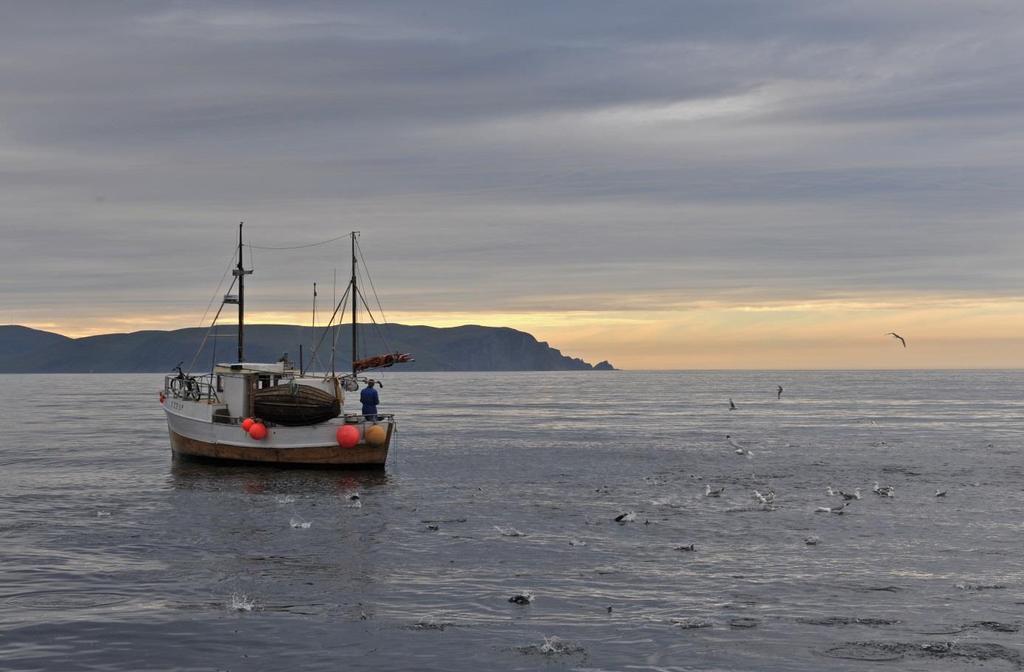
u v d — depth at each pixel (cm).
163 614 2684
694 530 3853
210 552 3447
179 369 6425
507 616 2673
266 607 2753
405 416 12569
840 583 3019
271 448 5784
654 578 3078
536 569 3194
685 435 8931
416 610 2728
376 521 4059
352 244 7044
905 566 3234
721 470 5912
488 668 2288
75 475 5581
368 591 2919
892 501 4588
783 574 3127
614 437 8669
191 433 6044
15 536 3722
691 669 2280
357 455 5700
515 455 6875
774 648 2414
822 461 6438
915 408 14425
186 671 2269
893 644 2441
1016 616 2670
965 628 2566
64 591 2912
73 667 2291
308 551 3466
